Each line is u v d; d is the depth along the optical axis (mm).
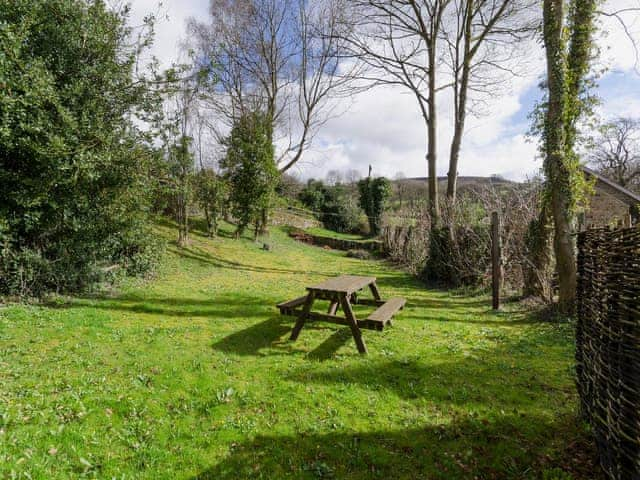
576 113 7047
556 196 6969
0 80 5520
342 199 26344
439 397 3676
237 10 16688
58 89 6938
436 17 12344
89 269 7680
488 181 11289
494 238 7695
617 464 2246
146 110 8398
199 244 13766
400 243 15516
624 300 2217
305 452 2783
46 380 3668
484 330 6133
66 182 6602
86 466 2521
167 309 7004
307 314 5316
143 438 2885
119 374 3949
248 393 3648
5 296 6344
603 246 2676
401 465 2652
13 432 2762
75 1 7055
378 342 5375
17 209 6492
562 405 3551
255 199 15594
